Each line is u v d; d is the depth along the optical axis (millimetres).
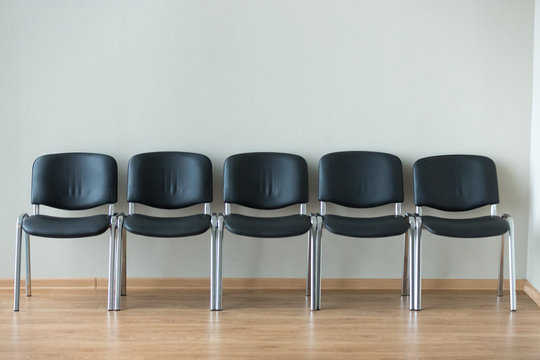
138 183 4219
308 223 3979
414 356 3285
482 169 4293
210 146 4391
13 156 4348
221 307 4027
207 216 4078
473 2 4320
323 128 4387
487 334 3602
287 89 4359
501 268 4320
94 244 4418
